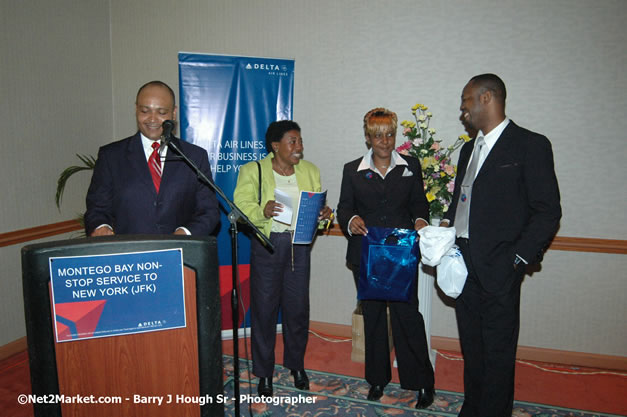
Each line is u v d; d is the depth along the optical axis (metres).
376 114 2.52
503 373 2.11
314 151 3.66
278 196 2.38
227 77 3.34
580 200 3.17
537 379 3.02
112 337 1.35
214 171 3.39
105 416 1.38
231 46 3.71
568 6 3.06
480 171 2.13
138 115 2.10
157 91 2.09
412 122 3.19
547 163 2.02
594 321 3.20
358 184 2.62
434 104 3.38
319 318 3.79
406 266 2.42
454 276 2.21
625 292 3.13
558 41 3.10
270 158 2.72
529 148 2.05
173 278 1.39
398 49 3.41
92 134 3.83
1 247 3.11
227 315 3.54
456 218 2.32
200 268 1.41
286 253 2.64
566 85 3.11
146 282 1.37
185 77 3.29
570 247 3.16
